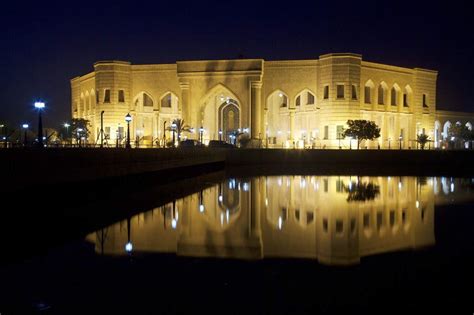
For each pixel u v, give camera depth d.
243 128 77.94
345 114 74.56
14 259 13.42
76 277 11.65
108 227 18.53
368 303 9.84
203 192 32.25
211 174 50.09
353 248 14.95
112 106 79.25
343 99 74.62
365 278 11.58
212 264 12.94
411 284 11.10
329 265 12.84
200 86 79.06
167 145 68.00
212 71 78.31
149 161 35.28
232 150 63.03
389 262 13.12
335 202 26.72
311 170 56.12
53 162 23.30
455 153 63.28
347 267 12.61
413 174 50.12
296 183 39.34
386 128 82.44
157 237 16.66
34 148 21.95
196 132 79.25
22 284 11.10
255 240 16.31
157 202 26.69
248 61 77.31
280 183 39.41
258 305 9.73
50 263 12.97
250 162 64.44
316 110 77.94
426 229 18.27
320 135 76.75
